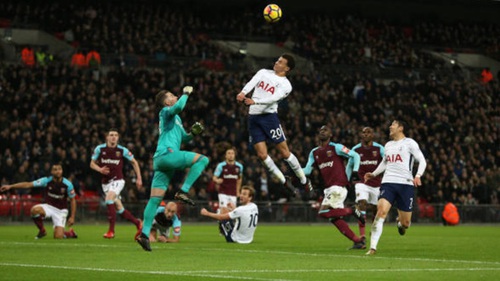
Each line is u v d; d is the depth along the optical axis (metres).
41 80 35.31
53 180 19.00
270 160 13.71
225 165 23.55
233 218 18.20
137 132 33.38
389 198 14.56
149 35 42.09
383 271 10.88
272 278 9.70
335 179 16.31
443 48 52.22
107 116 34.34
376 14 52.75
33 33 41.41
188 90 13.48
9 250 14.20
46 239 18.66
